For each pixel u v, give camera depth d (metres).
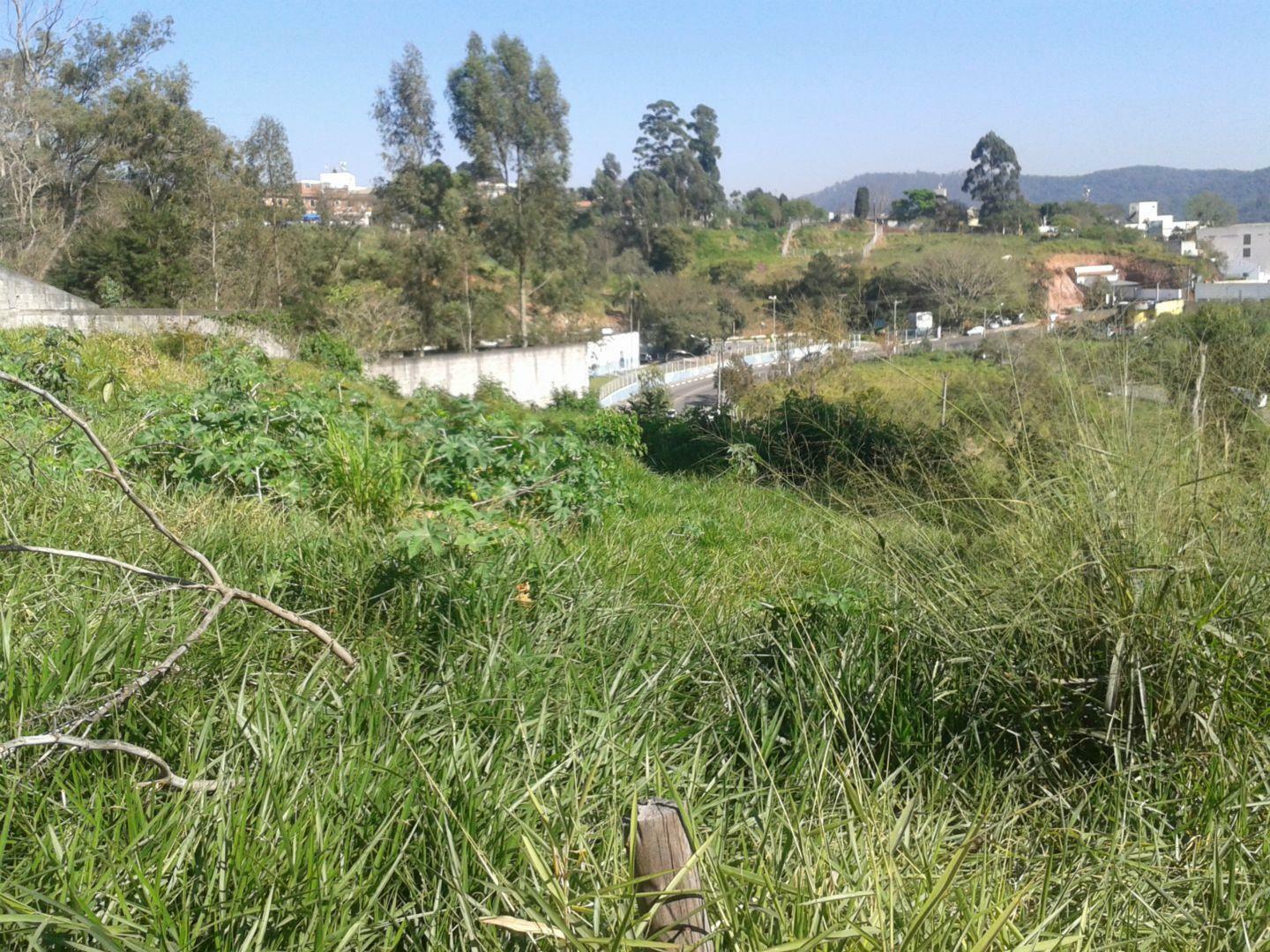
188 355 17.25
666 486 9.35
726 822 2.59
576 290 55.41
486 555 4.28
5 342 11.66
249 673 3.08
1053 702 3.20
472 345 50.03
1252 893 2.41
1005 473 3.86
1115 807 2.80
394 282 47.84
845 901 2.13
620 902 2.07
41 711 2.53
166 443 5.90
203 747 2.46
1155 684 3.10
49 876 2.03
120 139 42.41
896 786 2.94
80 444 5.67
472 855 2.26
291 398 7.19
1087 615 3.22
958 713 3.32
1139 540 3.30
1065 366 3.97
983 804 2.83
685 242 81.88
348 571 3.99
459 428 6.91
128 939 1.79
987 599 3.52
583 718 2.98
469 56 50.91
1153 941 2.28
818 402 7.71
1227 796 2.71
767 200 100.12
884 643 3.67
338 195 91.50
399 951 2.15
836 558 5.13
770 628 3.96
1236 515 3.44
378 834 2.24
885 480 4.27
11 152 41.41
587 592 4.14
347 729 2.74
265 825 2.21
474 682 3.17
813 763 2.80
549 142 52.62
